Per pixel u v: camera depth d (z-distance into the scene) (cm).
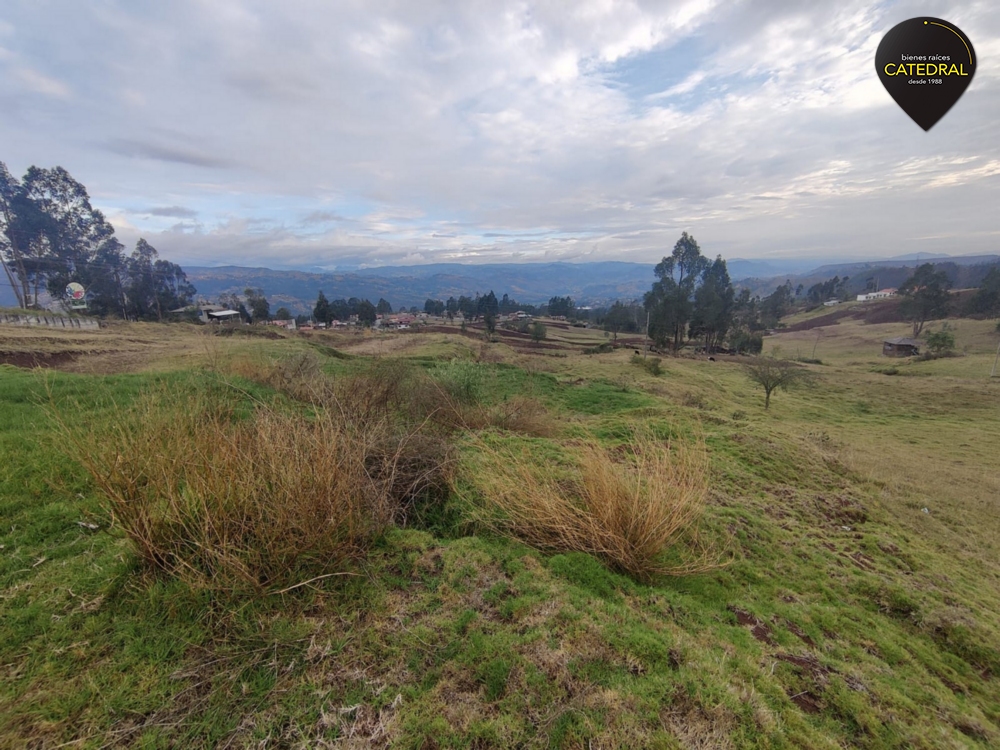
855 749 205
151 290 5388
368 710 188
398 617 243
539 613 251
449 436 593
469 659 216
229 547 237
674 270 6962
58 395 562
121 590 232
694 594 323
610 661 219
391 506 362
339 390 622
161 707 179
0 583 233
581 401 1503
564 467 510
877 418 2372
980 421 2264
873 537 507
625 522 342
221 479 265
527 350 4416
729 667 232
